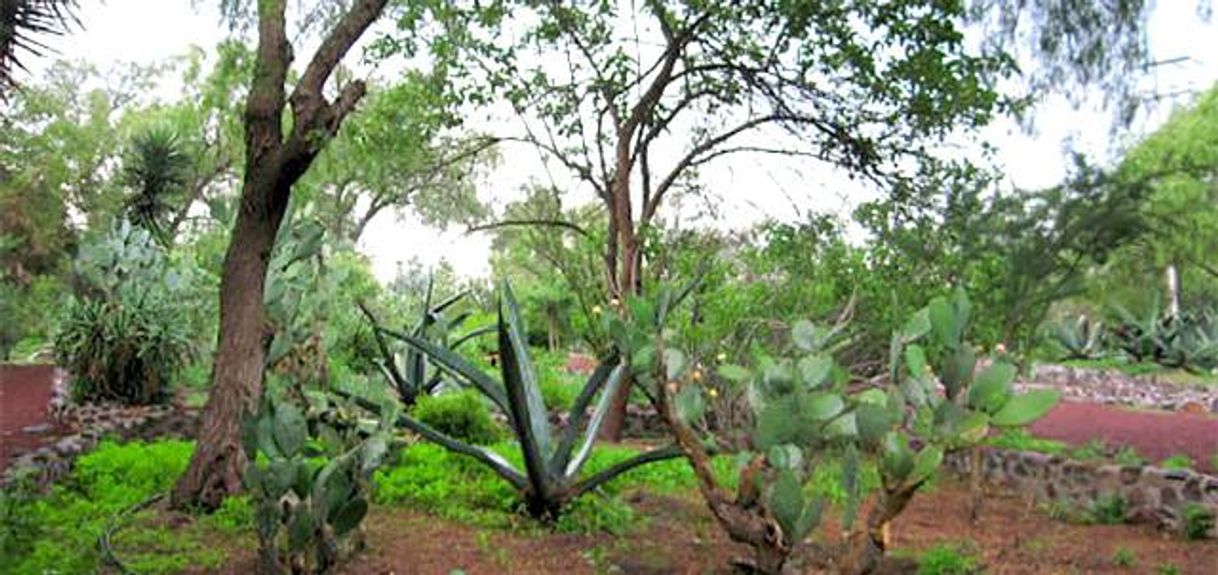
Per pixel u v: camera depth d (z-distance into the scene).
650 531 5.95
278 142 5.96
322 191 17.52
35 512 5.25
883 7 9.55
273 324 8.25
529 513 6.03
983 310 8.30
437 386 10.64
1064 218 8.38
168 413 9.93
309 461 4.69
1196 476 6.74
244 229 5.98
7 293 17.91
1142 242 10.11
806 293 9.53
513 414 5.61
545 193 12.87
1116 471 7.29
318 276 9.66
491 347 15.95
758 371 4.96
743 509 4.83
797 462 4.66
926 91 9.48
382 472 6.84
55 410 10.06
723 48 10.30
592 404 11.32
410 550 5.25
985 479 8.67
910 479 4.26
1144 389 16.52
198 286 12.77
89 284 11.87
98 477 6.54
